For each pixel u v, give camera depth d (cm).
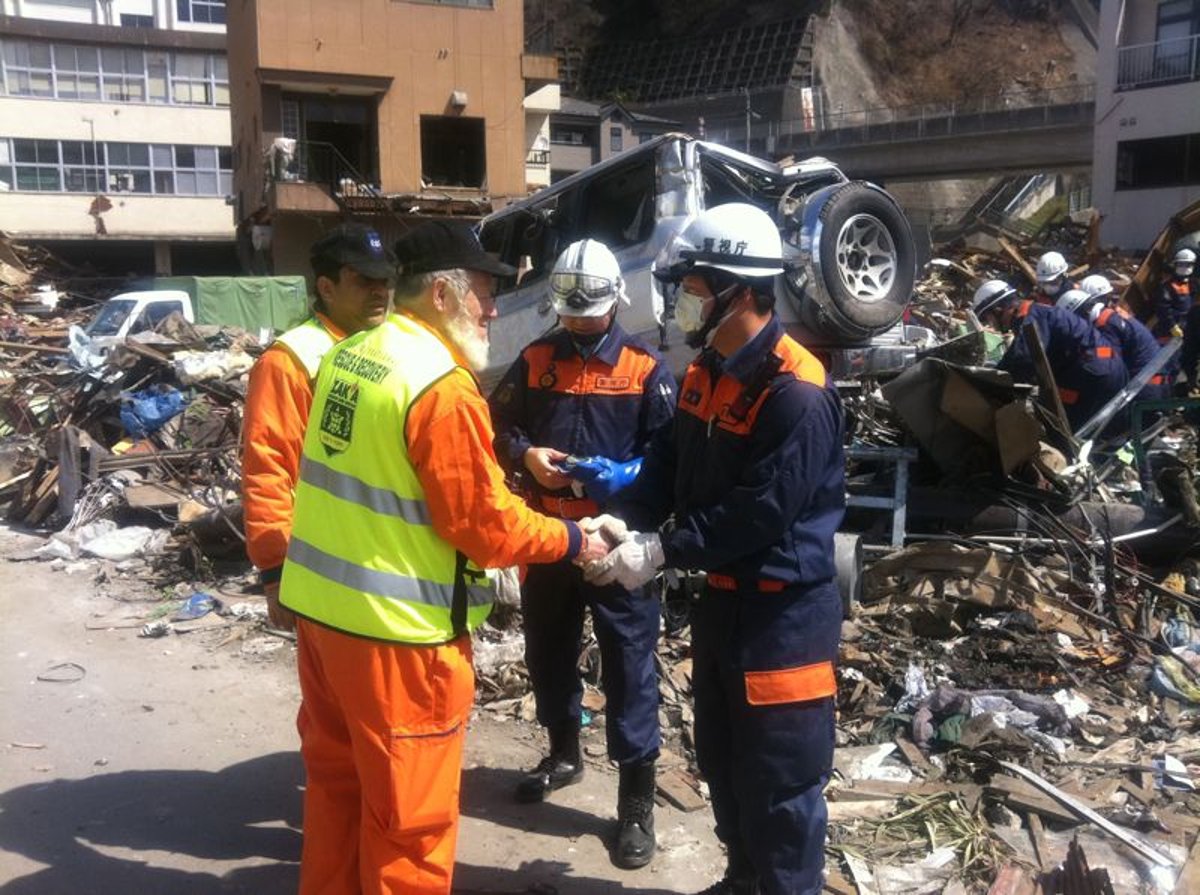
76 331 1416
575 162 5328
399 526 251
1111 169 3127
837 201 672
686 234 274
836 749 416
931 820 362
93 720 459
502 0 2942
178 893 331
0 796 390
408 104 2900
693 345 281
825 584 277
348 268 325
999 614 512
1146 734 424
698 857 355
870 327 683
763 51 7019
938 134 4600
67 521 796
